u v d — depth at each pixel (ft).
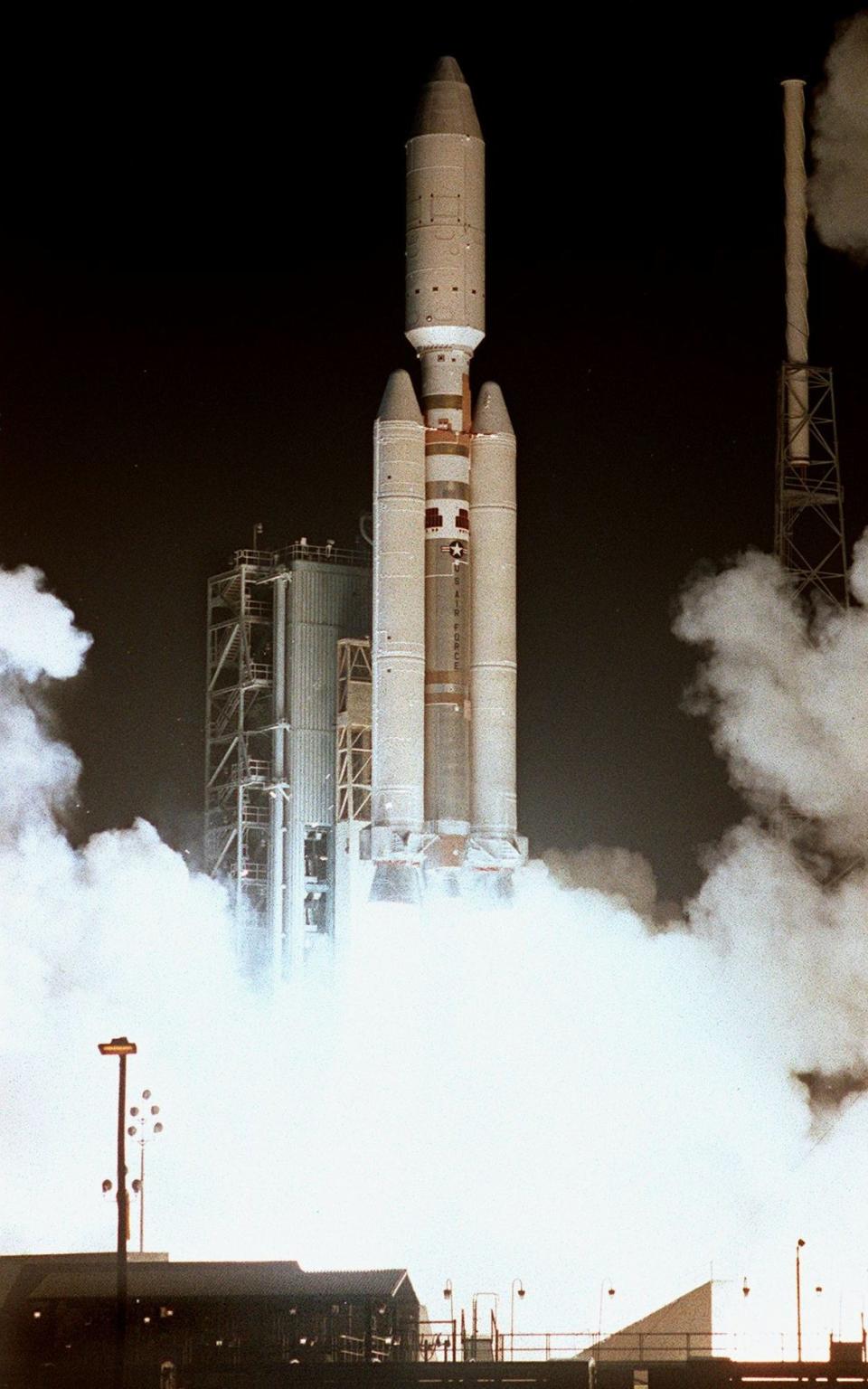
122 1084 380.99
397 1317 506.89
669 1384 442.50
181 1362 478.59
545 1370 444.14
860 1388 439.22
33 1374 456.04
